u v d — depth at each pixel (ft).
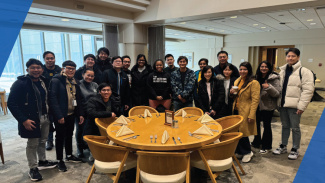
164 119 10.11
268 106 10.98
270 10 16.56
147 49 24.40
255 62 41.09
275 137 13.78
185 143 6.93
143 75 13.67
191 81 12.58
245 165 10.07
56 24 23.94
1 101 20.40
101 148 7.06
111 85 12.44
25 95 8.54
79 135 10.88
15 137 14.32
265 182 8.66
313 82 9.88
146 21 21.57
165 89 13.44
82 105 10.61
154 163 6.29
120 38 23.81
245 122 10.23
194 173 9.46
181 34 35.73
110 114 9.62
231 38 41.32
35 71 8.64
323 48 33.58
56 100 9.41
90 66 12.48
